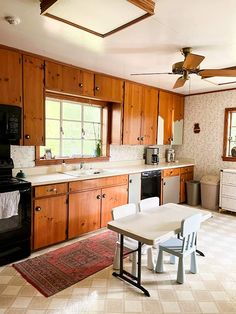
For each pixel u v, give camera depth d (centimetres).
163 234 197
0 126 262
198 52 277
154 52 280
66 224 313
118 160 459
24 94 289
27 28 222
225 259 283
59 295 213
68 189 312
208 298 214
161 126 487
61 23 210
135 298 212
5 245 258
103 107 428
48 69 308
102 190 354
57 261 271
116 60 311
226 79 385
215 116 496
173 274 250
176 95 518
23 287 224
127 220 229
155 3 177
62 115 379
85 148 414
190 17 197
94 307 199
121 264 238
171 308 200
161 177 454
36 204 282
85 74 350
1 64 269
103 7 172
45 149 358
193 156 536
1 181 264
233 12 189
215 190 473
